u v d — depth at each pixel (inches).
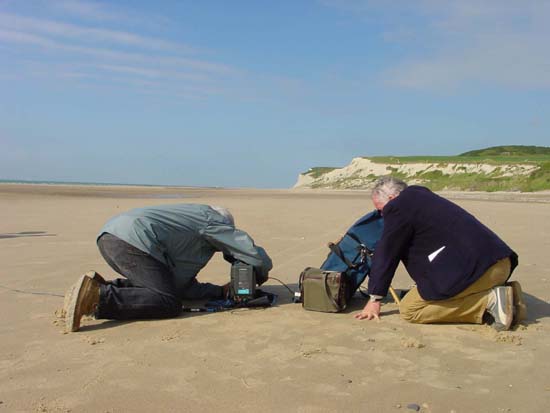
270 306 208.2
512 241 394.3
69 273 275.7
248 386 127.7
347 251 209.9
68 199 1133.1
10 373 136.2
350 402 118.7
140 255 183.6
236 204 1000.9
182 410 114.8
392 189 195.3
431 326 179.3
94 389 126.0
